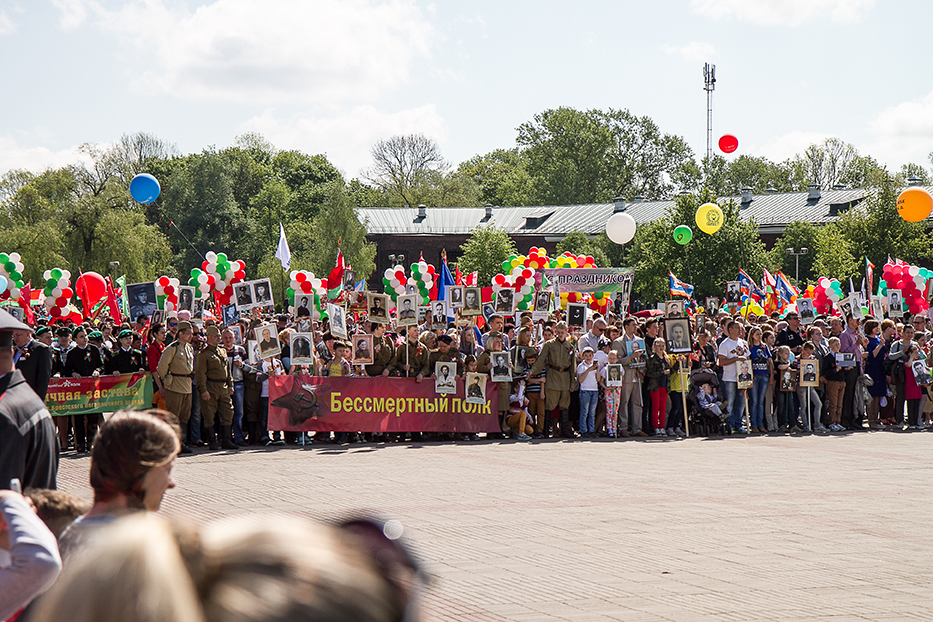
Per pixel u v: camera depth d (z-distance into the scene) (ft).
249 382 51.08
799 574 22.66
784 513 30.48
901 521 29.19
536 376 54.44
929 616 19.17
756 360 57.72
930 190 172.24
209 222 249.55
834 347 59.36
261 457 45.42
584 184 288.92
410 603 3.34
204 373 48.21
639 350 55.36
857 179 303.68
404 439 53.78
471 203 299.17
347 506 31.60
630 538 26.73
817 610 19.60
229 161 266.77
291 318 62.23
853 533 27.43
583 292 83.71
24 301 65.87
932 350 61.67
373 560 3.32
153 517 3.95
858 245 163.02
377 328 54.08
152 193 67.21
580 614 19.31
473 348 58.59
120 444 9.79
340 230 228.43
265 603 3.09
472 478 38.17
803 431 58.44
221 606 3.10
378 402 52.29
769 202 231.09
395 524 3.54
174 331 52.21
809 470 40.63
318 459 44.60
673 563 23.76
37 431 13.57
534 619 18.99
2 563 9.88
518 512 30.58
